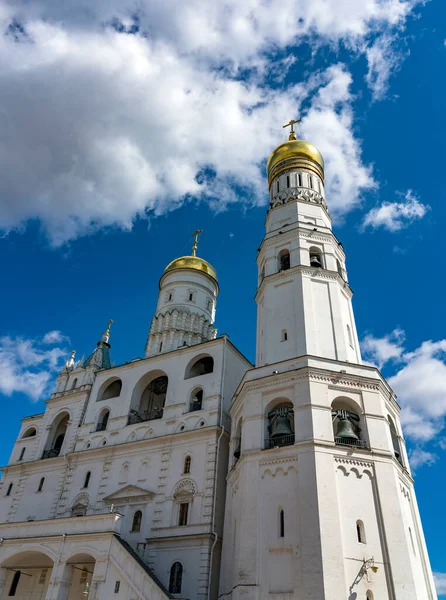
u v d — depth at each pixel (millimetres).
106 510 40312
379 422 31016
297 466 28688
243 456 31281
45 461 47344
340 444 29266
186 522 36406
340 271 41594
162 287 61531
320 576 24391
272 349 36344
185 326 55312
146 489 39531
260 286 41344
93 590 30406
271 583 25797
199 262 62312
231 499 33719
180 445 40406
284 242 42062
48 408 52625
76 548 33094
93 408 48750
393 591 24906
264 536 27469
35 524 36438
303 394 31156
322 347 35031
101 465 43562
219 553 34719
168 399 43969
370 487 28359
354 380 32375
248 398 33531
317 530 25734
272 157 51375
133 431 43969
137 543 36875
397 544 26469
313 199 45812
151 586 29000
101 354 55469
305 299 37156
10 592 38562
